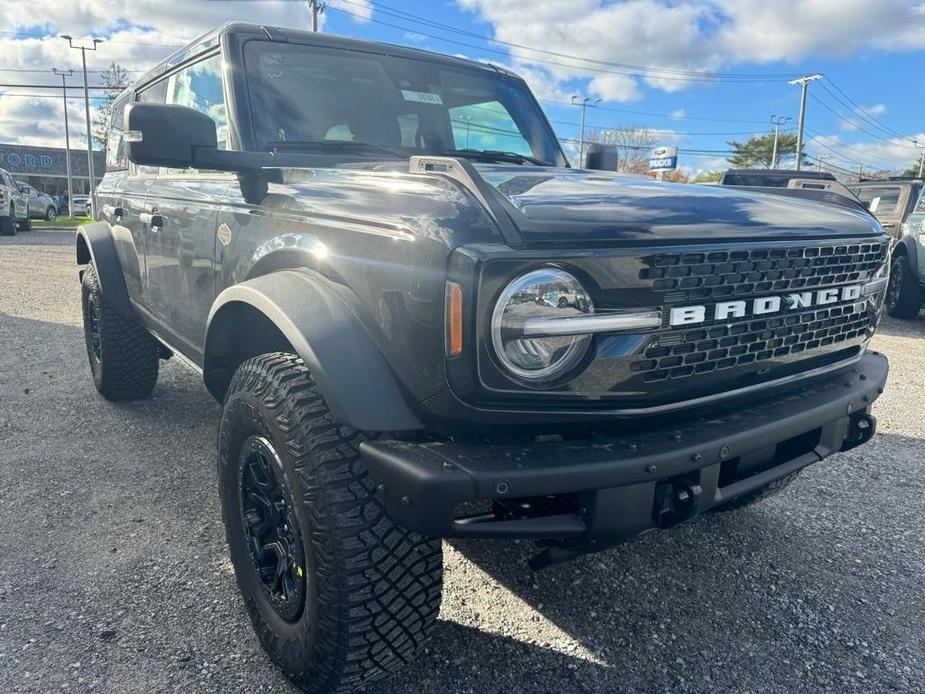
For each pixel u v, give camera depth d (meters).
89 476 3.50
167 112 2.18
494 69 3.71
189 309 3.00
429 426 1.76
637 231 1.77
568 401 1.70
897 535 3.08
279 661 2.06
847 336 2.33
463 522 1.66
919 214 8.71
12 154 64.56
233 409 2.14
